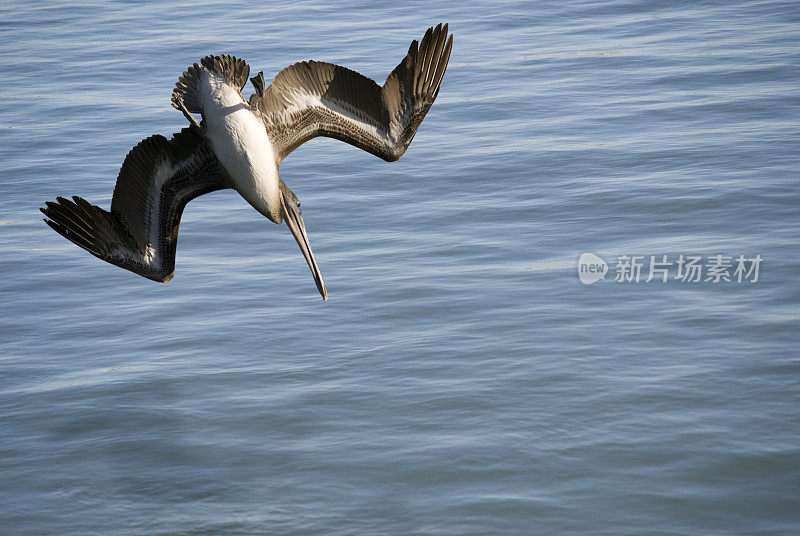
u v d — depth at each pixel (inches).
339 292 681.6
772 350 575.8
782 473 478.0
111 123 1082.1
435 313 641.6
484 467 492.7
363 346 612.4
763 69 1131.9
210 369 600.1
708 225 748.0
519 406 538.0
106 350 631.8
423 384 562.3
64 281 732.0
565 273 684.7
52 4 1787.6
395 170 906.7
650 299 644.7
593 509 461.7
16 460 526.3
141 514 481.7
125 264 325.7
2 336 656.4
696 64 1175.0
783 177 817.5
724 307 625.0
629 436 508.7
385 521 462.9
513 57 1264.8
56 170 949.8
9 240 807.7
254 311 666.2
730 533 444.5
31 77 1299.2
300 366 593.9
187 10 1658.5
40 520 482.9
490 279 685.9
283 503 480.1
